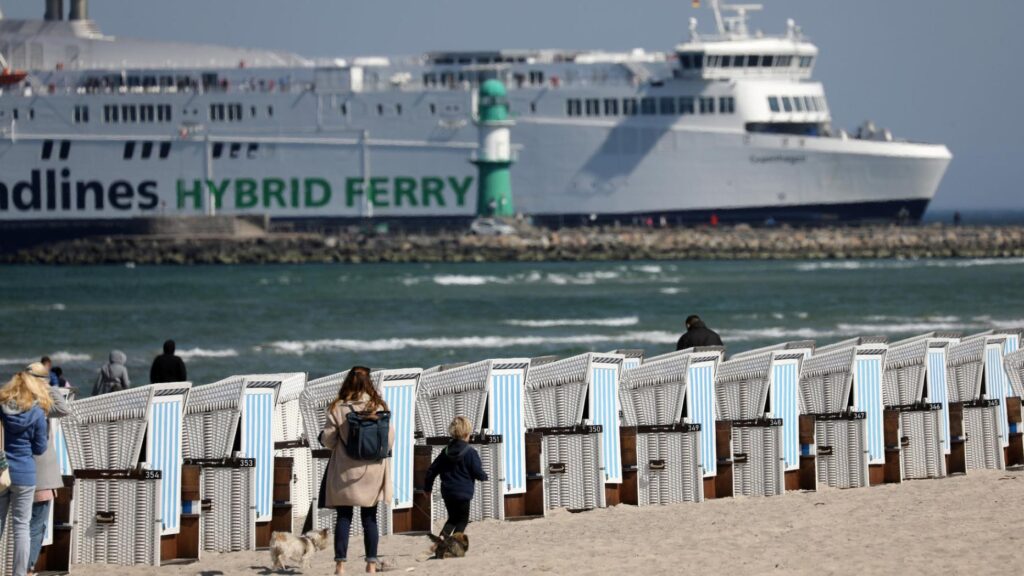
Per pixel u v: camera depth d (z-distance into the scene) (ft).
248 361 526.57
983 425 233.96
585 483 197.77
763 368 210.79
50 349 589.32
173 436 176.04
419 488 188.34
